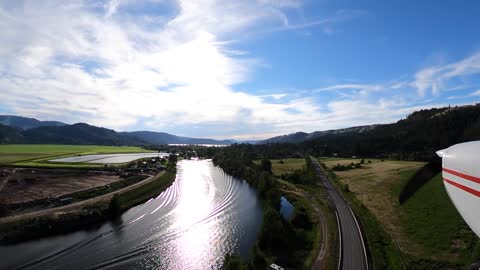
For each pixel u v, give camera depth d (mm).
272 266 45062
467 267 37594
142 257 53312
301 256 48656
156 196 100188
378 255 44375
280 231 53375
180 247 57250
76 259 52469
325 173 123938
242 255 52594
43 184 103062
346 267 41188
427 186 69812
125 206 84375
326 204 75938
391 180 98188
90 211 72875
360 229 56719
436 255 42844
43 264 50719
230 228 66812
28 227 62469
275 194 78875
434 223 53625
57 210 73375
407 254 44562
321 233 56062
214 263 50719
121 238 62031
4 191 92000
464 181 8484
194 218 74938
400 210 65562
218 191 105875
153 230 66562
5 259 52188
